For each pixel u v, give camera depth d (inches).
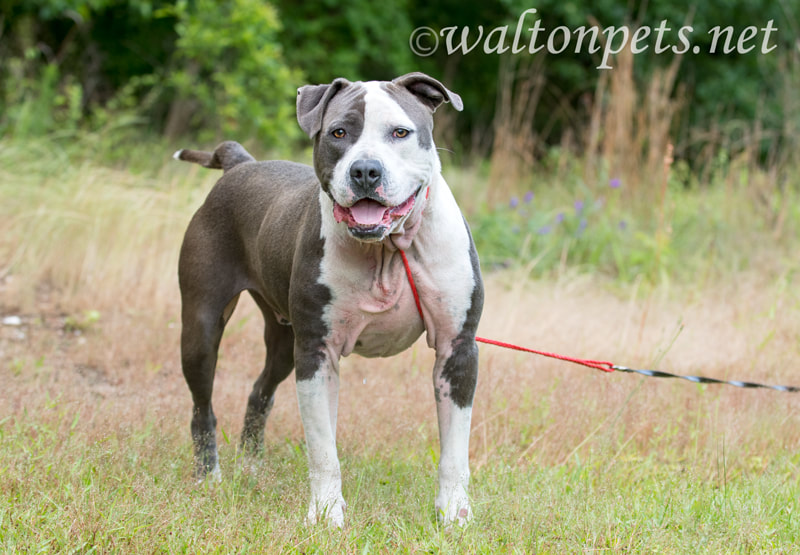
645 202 433.1
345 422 219.1
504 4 692.1
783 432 221.9
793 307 324.2
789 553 154.7
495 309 321.4
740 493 180.7
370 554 151.3
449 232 167.3
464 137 759.1
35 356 271.9
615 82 461.7
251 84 526.9
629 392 238.2
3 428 204.5
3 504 161.5
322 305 168.2
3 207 369.4
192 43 521.3
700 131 607.2
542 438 215.0
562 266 369.1
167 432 203.5
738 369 263.4
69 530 150.2
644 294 357.1
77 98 480.1
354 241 163.6
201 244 201.8
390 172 151.6
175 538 151.9
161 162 481.7
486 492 181.9
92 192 370.0
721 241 402.9
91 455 185.0
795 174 461.4
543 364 263.7
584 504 169.3
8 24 573.6
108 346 280.1
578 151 580.7
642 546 153.7
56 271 335.3
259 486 177.6
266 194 195.8
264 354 280.8
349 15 660.1
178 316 307.1
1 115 502.3
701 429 223.9
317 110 160.9
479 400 232.2
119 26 631.8
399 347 179.3
